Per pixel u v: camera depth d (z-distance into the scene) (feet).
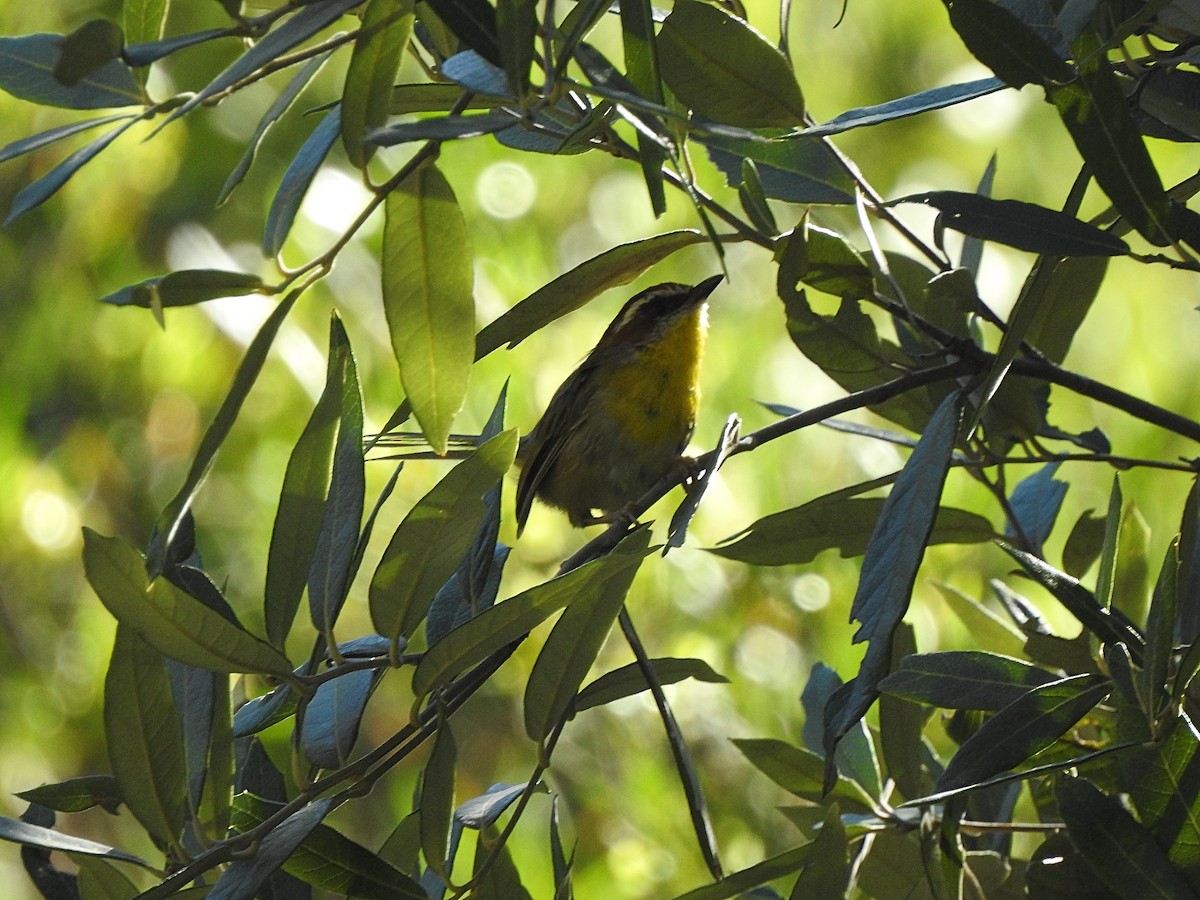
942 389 23.26
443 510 16.12
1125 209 17.21
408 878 17.46
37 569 51.65
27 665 51.49
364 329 47.62
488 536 20.79
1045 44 16.58
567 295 20.21
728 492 42.16
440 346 16.40
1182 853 16.14
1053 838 19.97
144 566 14.76
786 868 19.15
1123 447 42.73
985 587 36.24
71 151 50.21
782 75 17.63
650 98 16.51
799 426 20.38
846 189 22.29
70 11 48.26
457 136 13.80
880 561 16.60
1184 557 19.75
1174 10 17.43
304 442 16.60
